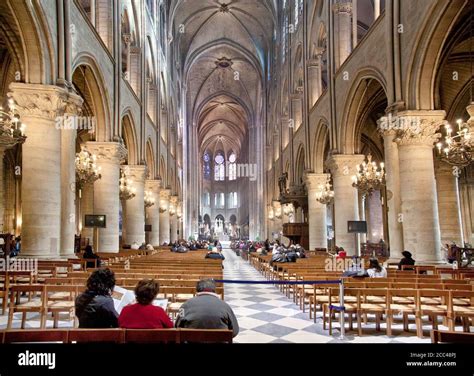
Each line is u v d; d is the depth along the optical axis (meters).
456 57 17.94
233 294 12.51
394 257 12.95
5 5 10.28
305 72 26.39
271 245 31.70
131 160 23.11
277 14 38.72
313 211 24.86
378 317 7.59
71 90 12.09
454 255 18.83
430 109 12.19
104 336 3.50
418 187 12.13
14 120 10.45
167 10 37.97
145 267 11.37
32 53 11.05
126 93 20.52
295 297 10.67
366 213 33.78
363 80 16.69
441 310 7.04
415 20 11.95
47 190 11.08
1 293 8.30
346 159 18.89
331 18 20.55
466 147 10.98
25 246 10.77
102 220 14.34
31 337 3.40
